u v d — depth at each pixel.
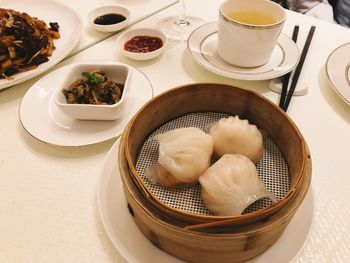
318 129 0.29
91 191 0.24
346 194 0.24
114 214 0.22
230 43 0.33
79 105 0.27
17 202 0.24
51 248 0.21
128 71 0.31
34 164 0.26
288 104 0.31
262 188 0.20
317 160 0.27
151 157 0.23
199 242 0.16
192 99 0.25
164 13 0.47
